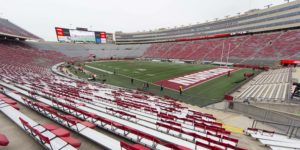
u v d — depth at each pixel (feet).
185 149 15.49
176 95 63.87
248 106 42.01
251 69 118.93
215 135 24.12
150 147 17.60
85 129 19.76
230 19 216.33
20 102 30.55
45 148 15.40
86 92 50.62
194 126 28.37
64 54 196.03
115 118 27.27
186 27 281.13
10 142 16.87
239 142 25.90
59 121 22.12
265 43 151.94
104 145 16.99
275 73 89.51
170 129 23.09
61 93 42.39
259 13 184.03
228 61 151.33
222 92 65.36
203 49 196.24
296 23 151.74
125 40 374.63
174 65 151.33
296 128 28.50
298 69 88.28
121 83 83.92
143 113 33.88
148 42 349.20
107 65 152.15
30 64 116.67
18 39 174.29
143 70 121.19
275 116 34.47
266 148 24.25
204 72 109.40
